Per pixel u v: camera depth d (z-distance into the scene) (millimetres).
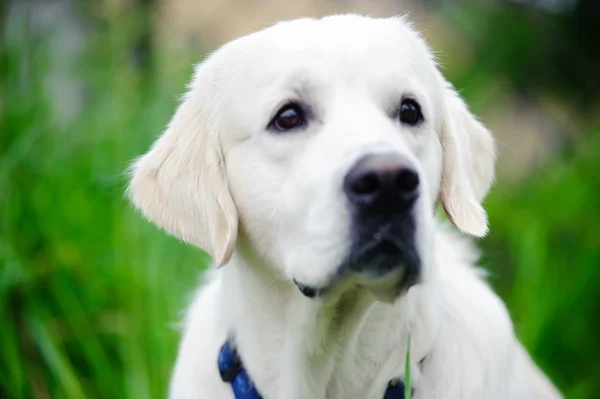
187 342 3770
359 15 3416
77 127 6457
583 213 6812
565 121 8383
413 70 3252
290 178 3033
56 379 4973
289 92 3074
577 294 5879
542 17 7750
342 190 2732
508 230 6996
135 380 4789
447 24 8664
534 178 7832
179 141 3447
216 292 3736
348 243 2732
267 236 3143
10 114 6027
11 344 4836
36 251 5465
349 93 3045
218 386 3502
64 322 5262
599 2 7367
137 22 7238
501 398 3506
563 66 7777
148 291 5145
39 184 5711
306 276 2893
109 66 6871
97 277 5340
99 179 5910
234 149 3248
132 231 5402
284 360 3322
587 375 5582
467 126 3725
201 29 8984
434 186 3312
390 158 2643
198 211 3307
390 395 3312
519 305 5699
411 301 3232
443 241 3746
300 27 3252
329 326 3188
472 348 3436
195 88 3525
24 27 6531
